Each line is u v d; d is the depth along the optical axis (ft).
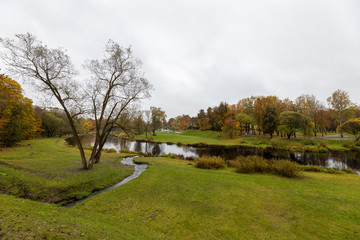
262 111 188.24
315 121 177.17
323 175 54.65
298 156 99.40
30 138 125.29
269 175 52.21
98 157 62.18
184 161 79.15
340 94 162.81
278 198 32.53
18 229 12.10
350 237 20.49
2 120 76.59
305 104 190.60
